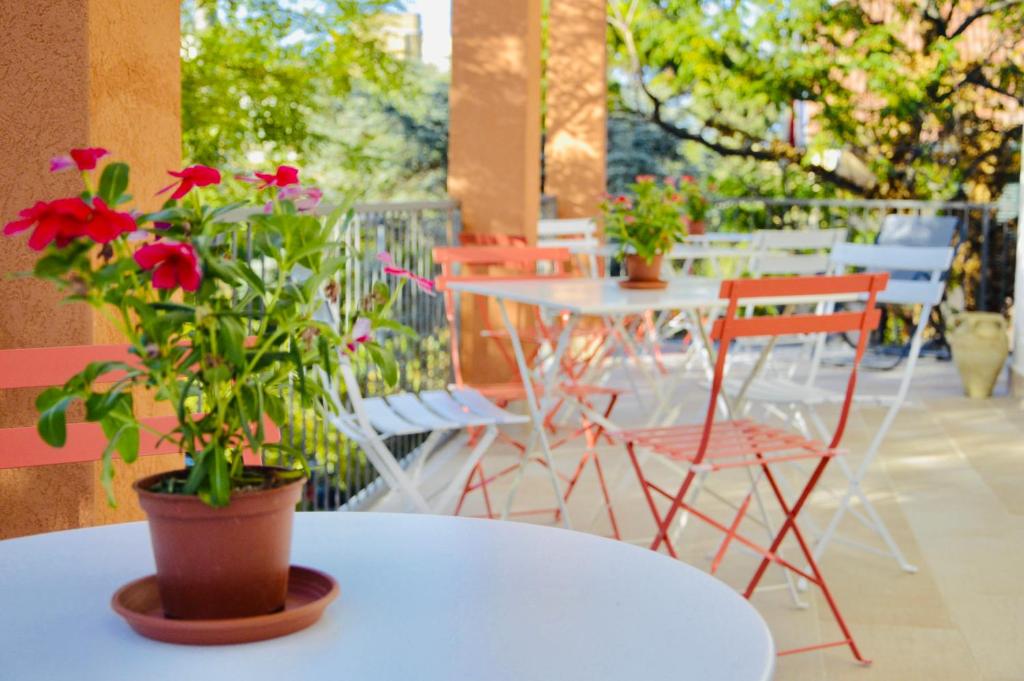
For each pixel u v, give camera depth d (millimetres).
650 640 1377
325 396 1485
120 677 1256
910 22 14227
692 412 7656
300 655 1319
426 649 1341
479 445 4301
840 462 4508
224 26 12938
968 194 14188
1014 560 4707
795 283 3602
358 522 1882
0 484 3250
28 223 1267
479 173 7133
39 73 3150
